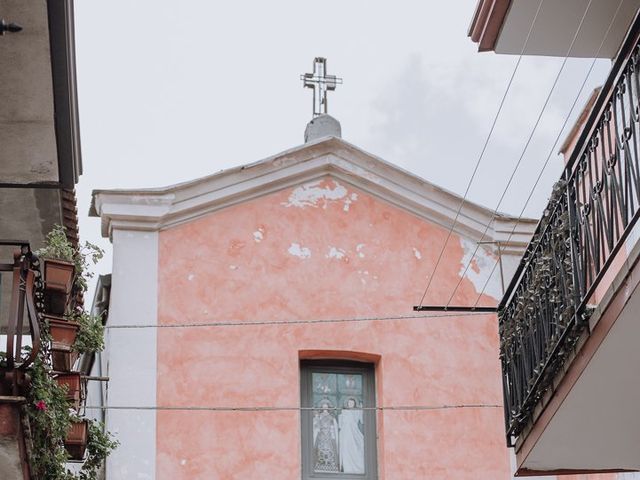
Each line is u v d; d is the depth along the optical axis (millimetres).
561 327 11016
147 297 15070
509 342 12430
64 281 11992
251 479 14508
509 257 16078
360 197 15945
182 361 14867
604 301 10430
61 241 12297
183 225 15453
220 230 15484
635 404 11266
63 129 11719
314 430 15164
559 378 11352
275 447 14664
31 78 11133
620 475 14234
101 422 13914
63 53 10867
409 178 15977
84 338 12875
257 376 14922
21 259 10789
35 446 11039
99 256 12812
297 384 14977
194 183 15492
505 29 13055
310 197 15828
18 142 11906
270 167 15742
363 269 15625
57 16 10438
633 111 9883
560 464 12250
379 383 15336
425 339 15477
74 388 12430
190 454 14516
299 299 15336
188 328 15000
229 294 15219
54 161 12211
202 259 15320
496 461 15086
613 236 10266
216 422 14672
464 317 15656
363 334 15352
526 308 11938
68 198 13312
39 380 10828
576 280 10836
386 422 15078
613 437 11766
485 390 15375
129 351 14812
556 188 11234
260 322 15109
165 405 14656
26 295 10695
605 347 10586
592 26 12922
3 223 13633
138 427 14531
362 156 15930
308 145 15859
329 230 15719
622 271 10102
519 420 12148
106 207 15305
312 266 15508
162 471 14414
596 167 10664
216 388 14805
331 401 15312
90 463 13070
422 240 15930
